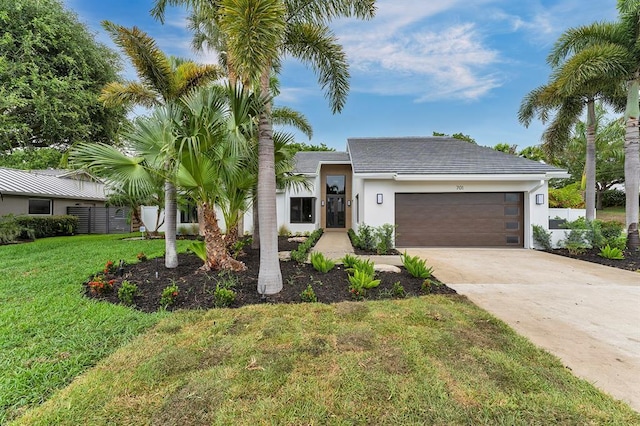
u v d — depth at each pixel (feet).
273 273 18.02
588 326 13.61
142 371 9.54
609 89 37.37
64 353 10.73
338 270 23.45
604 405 8.07
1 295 17.33
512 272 24.98
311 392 8.59
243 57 15.34
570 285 20.88
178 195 25.12
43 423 7.36
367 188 40.40
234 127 18.19
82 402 8.13
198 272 21.90
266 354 10.68
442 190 39.75
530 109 45.85
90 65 47.21
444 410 7.86
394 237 39.58
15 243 42.09
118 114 50.42
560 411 7.81
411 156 45.91
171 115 20.97
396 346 11.32
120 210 57.72
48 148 51.78
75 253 31.35
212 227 22.39
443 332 12.59
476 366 9.91
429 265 27.91
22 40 40.11
